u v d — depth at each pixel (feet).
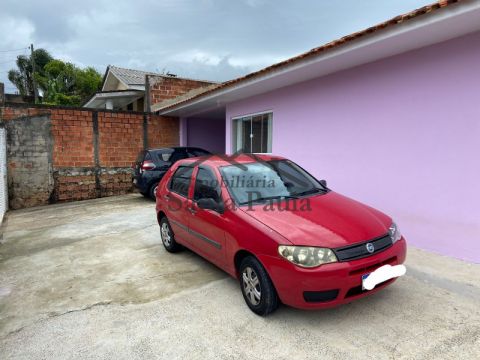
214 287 12.55
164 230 16.84
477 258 13.56
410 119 15.46
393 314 10.05
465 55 13.29
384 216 11.29
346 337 9.05
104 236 20.15
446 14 11.68
